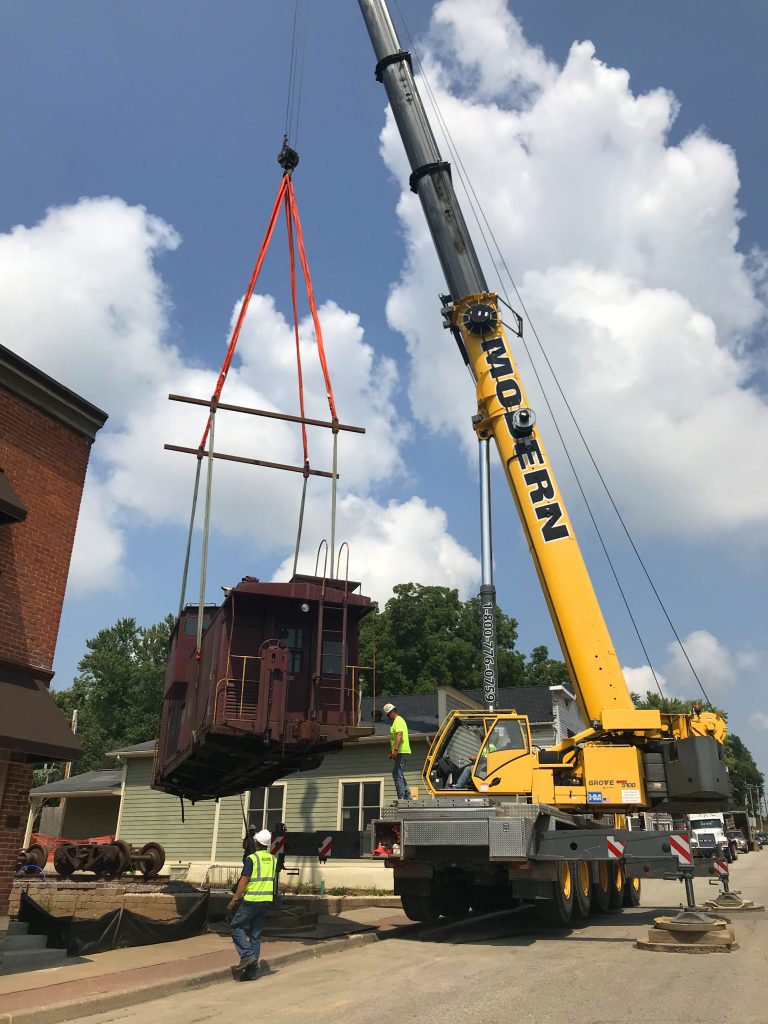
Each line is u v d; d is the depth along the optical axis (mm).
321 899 17250
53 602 11750
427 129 17719
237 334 14484
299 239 15344
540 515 14641
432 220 17109
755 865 33188
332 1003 7676
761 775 120250
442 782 13992
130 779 27703
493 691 20328
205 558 13617
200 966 9602
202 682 15266
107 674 67375
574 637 13953
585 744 13602
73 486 12500
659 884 24266
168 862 25578
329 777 24000
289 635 14672
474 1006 7309
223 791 19484
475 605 57969
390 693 53375
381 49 18516
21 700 10461
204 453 14898
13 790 10406
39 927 10977
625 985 8102
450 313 16375
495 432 15531
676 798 13062
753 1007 7062
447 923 14141
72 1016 7449
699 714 13523
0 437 11359
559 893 12766
